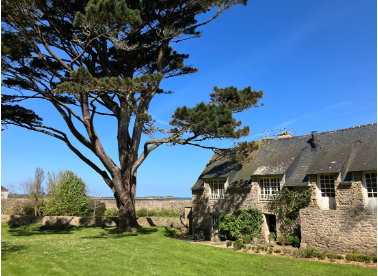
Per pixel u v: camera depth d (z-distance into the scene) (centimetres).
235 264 1231
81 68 1436
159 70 2012
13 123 1822
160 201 3541
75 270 1054
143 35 2041
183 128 1602
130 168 1981
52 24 1744
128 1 1817
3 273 991
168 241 1703
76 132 1900
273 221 1950
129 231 1958
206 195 2258
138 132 2025
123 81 1424
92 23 1425
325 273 1094
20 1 1523
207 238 2167
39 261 1149
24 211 3362
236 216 2005
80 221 2623
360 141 1700
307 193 1697
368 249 1331
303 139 2050
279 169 1878
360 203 1496
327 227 1473
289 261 1280
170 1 1822
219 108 1589
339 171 1563
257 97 1909
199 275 1066
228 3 1788
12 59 1792
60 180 3109
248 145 1784
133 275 1027
